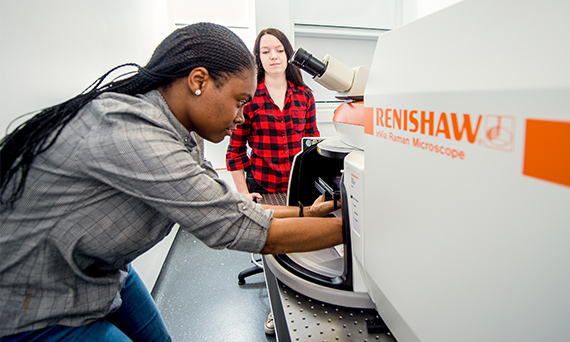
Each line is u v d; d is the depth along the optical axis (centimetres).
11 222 46
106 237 52
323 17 239
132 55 157
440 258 37
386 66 47
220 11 240
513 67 26
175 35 54
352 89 77
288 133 168
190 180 49
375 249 54
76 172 46
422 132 38
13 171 43
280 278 78
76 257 52
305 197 101
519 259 27
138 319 83
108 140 45
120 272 69
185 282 173
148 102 51
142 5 178
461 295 35
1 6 71
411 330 46
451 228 35
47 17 88
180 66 52
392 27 253
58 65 93
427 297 41
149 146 46
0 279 48
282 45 158
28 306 50
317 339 60
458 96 32
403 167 43
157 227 59
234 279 175
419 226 41
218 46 52
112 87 53
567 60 22
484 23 29
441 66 34
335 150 75
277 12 220
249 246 57
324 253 88
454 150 33
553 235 24
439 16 34
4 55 71
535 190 25
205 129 60
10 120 72
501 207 28
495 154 28
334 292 68
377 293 58
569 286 23
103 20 126
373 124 51
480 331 33
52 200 47
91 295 57
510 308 29
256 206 58
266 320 135
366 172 55
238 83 55
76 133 46
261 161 170
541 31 24
